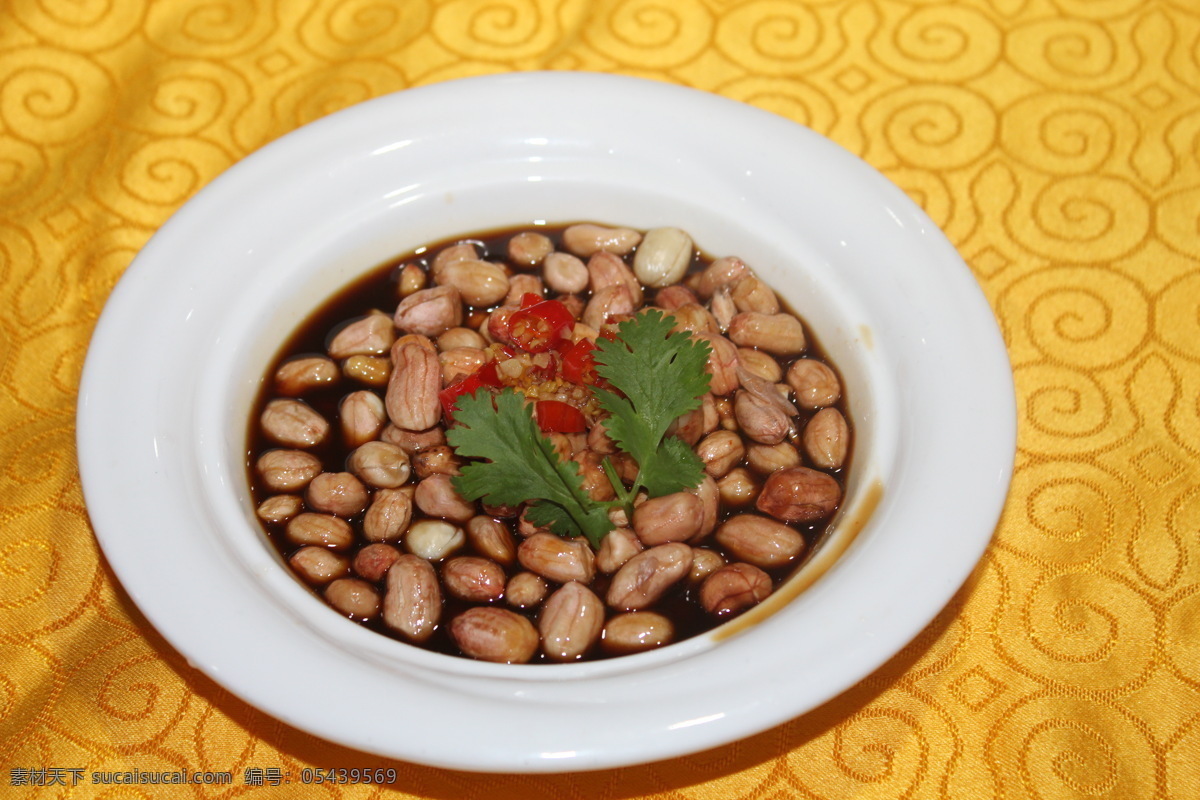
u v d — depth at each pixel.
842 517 0.44
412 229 0.49
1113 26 0.57
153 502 0.41
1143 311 0.51
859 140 0.55
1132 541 0.47
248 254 0.47
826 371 0.47
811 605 0.40
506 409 0.44
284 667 0.39
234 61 0.57
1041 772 0.43
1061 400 0.49
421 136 0.49
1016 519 0.47
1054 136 0.55
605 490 0.46
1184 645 0.45
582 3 0.58
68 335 0.51
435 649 0.44
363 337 0.49
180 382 0.44
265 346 0.47
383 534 0.46
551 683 0.39
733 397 0.48
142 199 0.54
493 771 0.38
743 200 0.48
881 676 0.44
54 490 0.48
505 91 0.49
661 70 0.56
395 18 0.58
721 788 0.43
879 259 0.46
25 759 0.43
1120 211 0.53
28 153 0.55
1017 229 0.53
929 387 0.43
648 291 0.50
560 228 0.51
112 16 0.58
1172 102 0.56
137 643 0.45
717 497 0.46
